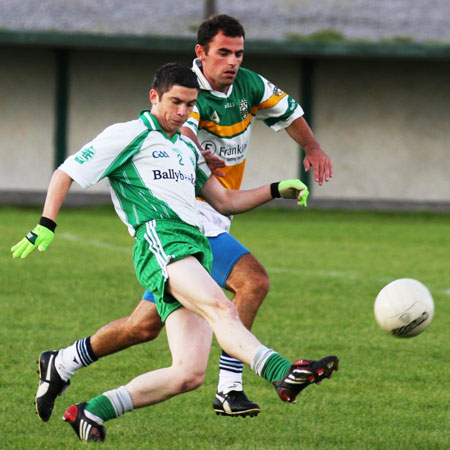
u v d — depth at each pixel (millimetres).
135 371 25281
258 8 86562
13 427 20203
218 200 21031
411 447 19266
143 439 19406
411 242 58094
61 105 82312
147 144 18844
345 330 31312
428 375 25562
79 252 49594
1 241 53281
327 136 83812
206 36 21719
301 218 73438
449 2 89688
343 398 23188
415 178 84188
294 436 19922
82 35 77688
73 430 20016
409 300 18656
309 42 78438
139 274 18594
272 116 23734
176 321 18078
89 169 18453
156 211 18766
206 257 18812
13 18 80062
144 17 82812
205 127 22234
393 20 84938
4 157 82625
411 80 83250
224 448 18859
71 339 29047
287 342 29344
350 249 53969
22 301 35312
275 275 43156
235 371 20703
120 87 82750
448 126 83625
